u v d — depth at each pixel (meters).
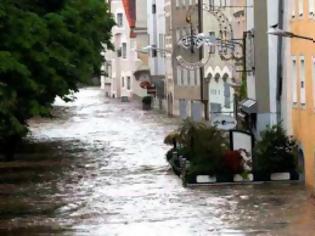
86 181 74.88
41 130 125.38
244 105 85.19
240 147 72.44
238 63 100.19
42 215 59.66
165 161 86.75
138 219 57.44
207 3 130.12
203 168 71.00
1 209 62.16
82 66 86.06
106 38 105.06
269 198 64.12
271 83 81.50
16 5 72.25
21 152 97.06
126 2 197.50
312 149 67.62
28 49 67.00
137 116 148.75
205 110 134.50
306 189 67.81
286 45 76.06
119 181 74.44
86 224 56.16
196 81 138.00
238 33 107.06
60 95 83.06
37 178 77.25
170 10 149.62
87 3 93.88
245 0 99.06
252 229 53.34
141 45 190.38
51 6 81.31
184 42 113.62
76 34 83.75
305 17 69.44
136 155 92.44
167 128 123.62
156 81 162.62
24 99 72.31
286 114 76.44
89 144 104.56
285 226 54.00
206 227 54.31
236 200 63.66
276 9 80.94
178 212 59.56
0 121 68.69
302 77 70.88
